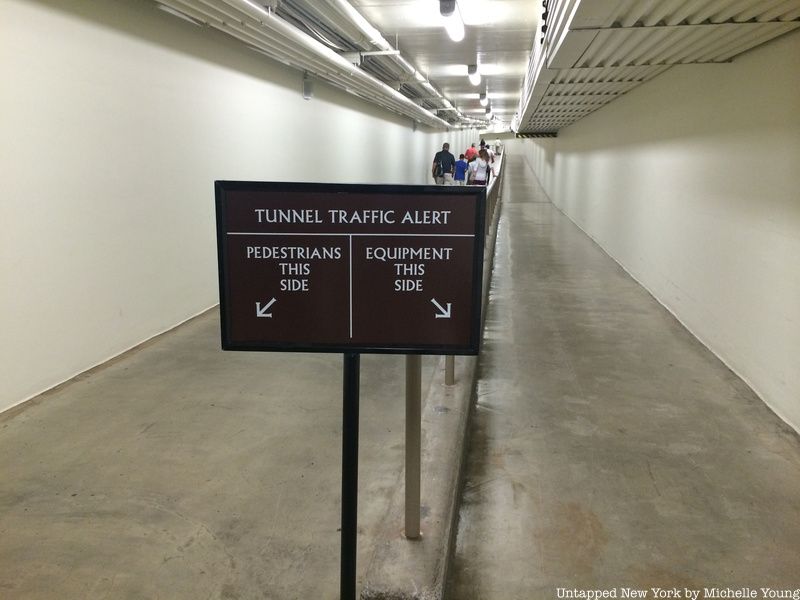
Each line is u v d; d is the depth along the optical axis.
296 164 7.49
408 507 2.00
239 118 5.89
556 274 7.45
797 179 3.17
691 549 2.23
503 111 22.97
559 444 3.07
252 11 4.31
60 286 3.58
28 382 3.38
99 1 3.81
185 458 2.78
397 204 1.48
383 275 1.52
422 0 6.18
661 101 5.95
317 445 2.92
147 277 4.48
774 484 2.67
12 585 1.95
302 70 7.46
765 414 3.39
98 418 3.18
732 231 4.06
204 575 2.01
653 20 3.18
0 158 3.11
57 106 3.48
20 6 3.19
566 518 2.44
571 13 3.24
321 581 1.98
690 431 3.19
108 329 4.05
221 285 1.54
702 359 4.33
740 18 3.04
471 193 1.47
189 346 4.41
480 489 2.66
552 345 4.68
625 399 3.63
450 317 1.53
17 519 2.30
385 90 8.98
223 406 3.37
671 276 5.58
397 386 3.70
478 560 2.18
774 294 3.42
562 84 6.46
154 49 4.43
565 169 14.51
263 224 1.51
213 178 5.41
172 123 4.72
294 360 4.15
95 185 3.84
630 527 2.37
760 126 3.63
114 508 2.38
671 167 5.59
